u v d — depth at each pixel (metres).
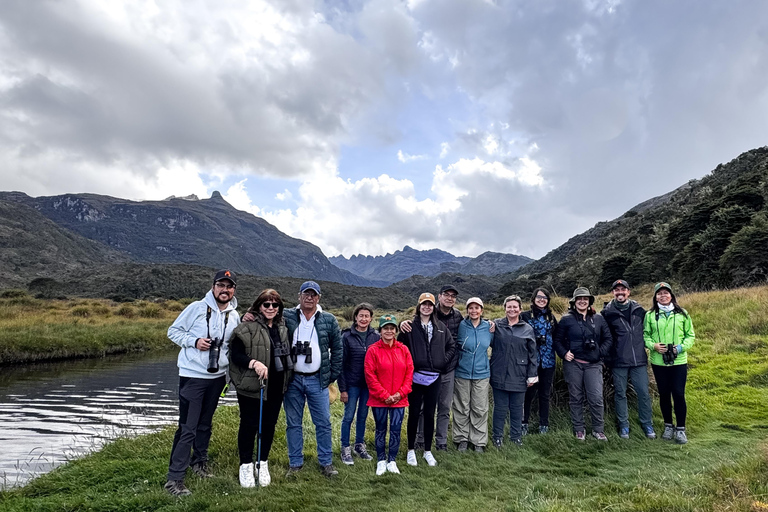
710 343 11.57
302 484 4.15
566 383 6.51
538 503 3.60
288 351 4.38
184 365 4.16
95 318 25.17
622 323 5.98
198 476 4.28
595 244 108.50
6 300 31.61
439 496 4.00
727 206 43.72
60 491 4.09
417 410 4.96
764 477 3.77
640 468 4.63
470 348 5.54
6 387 11.65
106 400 10.34
